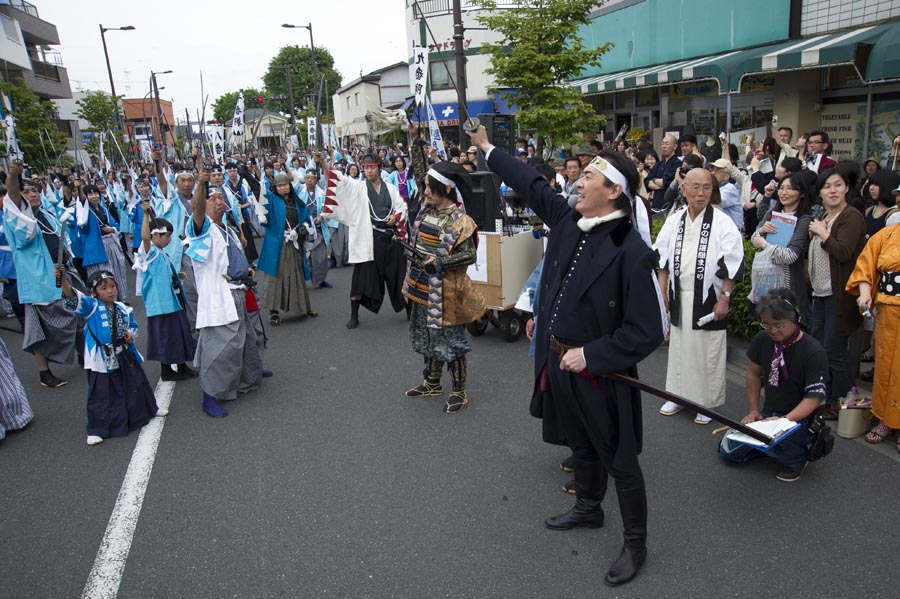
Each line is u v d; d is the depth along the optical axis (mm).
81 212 9391
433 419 5230
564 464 4336
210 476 4488
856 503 3807
